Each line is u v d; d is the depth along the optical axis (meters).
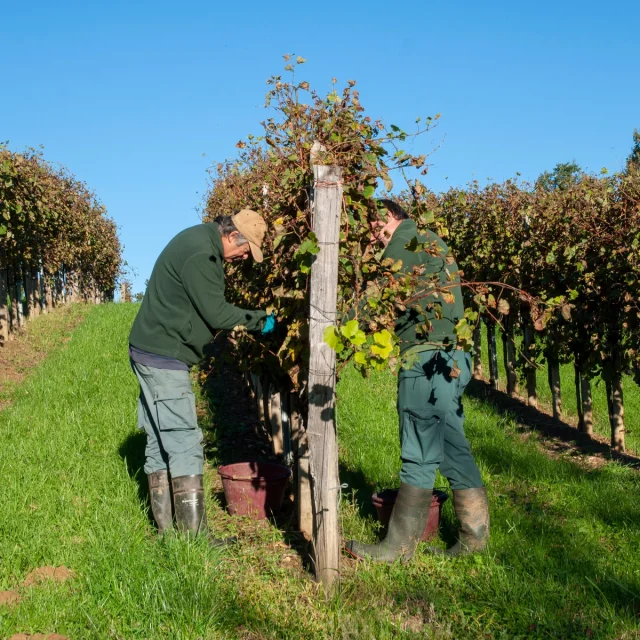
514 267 8.84
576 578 3.66
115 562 3.67
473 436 7.20
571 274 7.54
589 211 7.21
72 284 23.94
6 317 13.41
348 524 4.50
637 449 7.80
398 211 4.29
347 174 3.94
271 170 4.79
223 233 4.30
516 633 3.16
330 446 3.55
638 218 6.64
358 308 3.70
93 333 14.01
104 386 9.05
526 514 4.76
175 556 3.71
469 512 4.04
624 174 7.10
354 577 3.68
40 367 10.98
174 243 4.20
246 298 5.75
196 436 4.22
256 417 8.23
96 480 5.21
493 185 9.93
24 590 3.45
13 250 13.43
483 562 3.91
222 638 3.08
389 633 3.12
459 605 3.42
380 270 3.98
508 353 10.51
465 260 10.74
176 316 4.17
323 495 3.55
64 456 5.79
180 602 3.28
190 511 4.09
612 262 6.85
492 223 9.94
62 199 18.36
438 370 3.94
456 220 10.99
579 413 8.23
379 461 6.04
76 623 3.17
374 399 8.62
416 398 3.94
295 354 4.00
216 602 3.32
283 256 4.20
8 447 6.05
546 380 11.52
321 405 3.55
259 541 4.32
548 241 7.97
